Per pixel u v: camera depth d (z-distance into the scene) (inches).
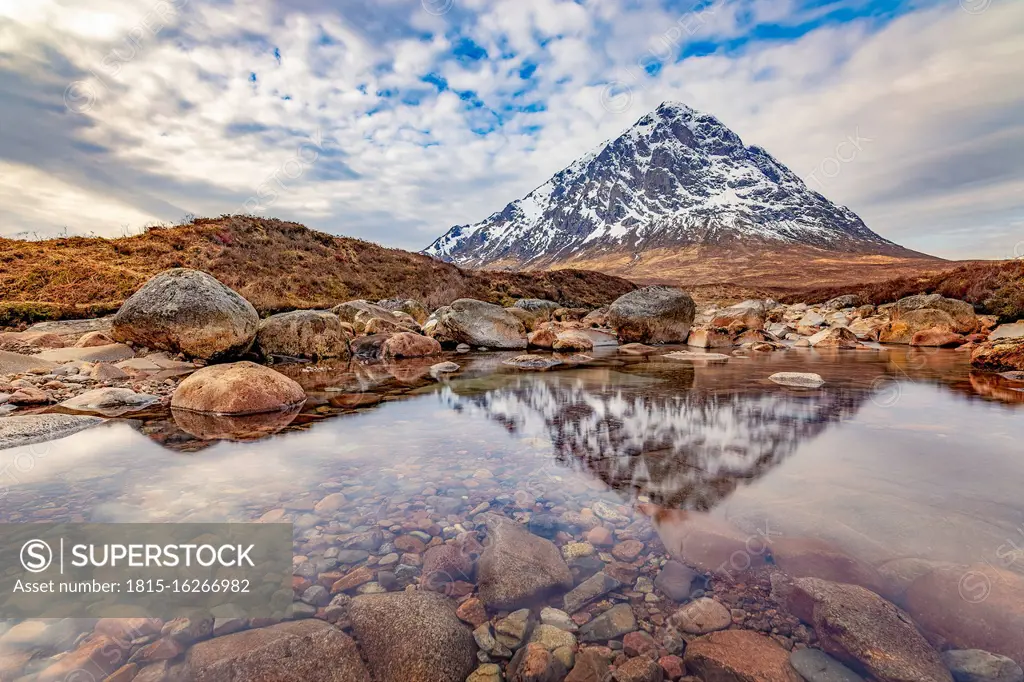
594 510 135.6
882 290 1269.7
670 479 159.2
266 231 1274.6
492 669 78.6
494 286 1533.0
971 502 135.1
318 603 93.9
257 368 291.3
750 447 194.7
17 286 786.2
